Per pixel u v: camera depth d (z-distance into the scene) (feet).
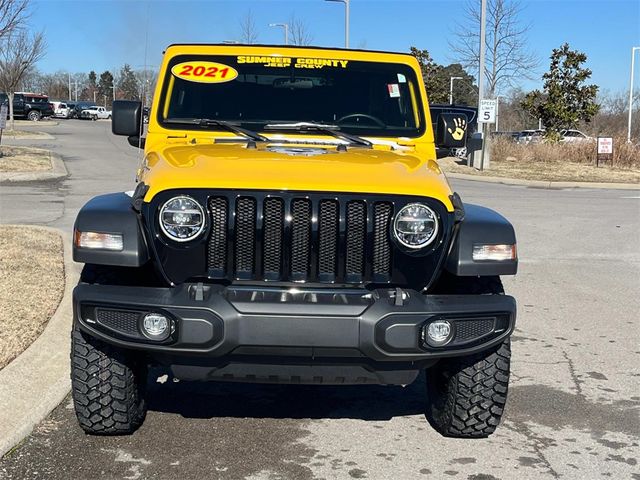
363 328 12.02
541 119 110.63
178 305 12.07
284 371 12.62
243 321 11.95
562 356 20.45
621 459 14.06
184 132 16.92
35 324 19.94
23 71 127.13
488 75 118.42
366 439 14.75
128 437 14.43
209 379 12.96
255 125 17.07
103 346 13.44
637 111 170.60
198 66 17.52
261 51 17.65
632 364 19.85
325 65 17.69
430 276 12.97
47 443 14.05
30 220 39.09
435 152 17.92
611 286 29.50
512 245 13.08
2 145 91.40
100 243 12.62
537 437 14.99
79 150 93.71
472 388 13.93
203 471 13.17
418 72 17.93
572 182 74.95
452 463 13.73
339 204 12.66
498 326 12.87
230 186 12.62
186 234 12.57
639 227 44.80
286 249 12.65
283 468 13.39
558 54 105.70
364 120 17.43
